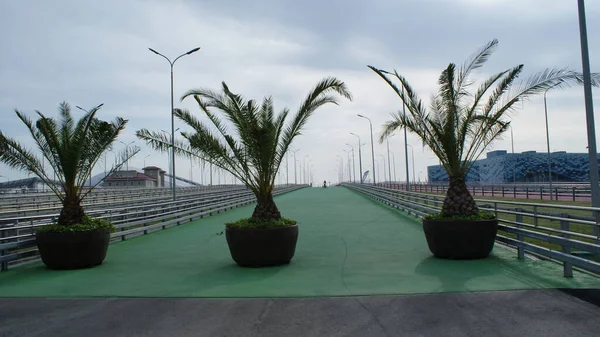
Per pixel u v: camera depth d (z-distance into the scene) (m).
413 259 9.80
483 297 6.51
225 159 10.13
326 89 10.20
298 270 8.86
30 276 8.73
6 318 5.95
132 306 6.46
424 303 6.29
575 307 5.95
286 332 5.26
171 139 10.73
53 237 9.27
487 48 10.70
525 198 30.98
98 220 10.13
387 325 5.41
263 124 10.09
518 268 8.50
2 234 9.88
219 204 24.81
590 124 9.91
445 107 10.65
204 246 12.65
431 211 16.78
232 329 5.39
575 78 9.95
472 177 92.56
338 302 6.45
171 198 27.22
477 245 9.39
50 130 10.06
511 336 4.96
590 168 9.91
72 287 7.71
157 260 10.44
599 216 7.25
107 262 10.24
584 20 10.15
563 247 7.98
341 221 18.64
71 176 9.94
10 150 9.93
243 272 8.80
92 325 5.62
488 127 10.34
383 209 25.23
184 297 6.91
